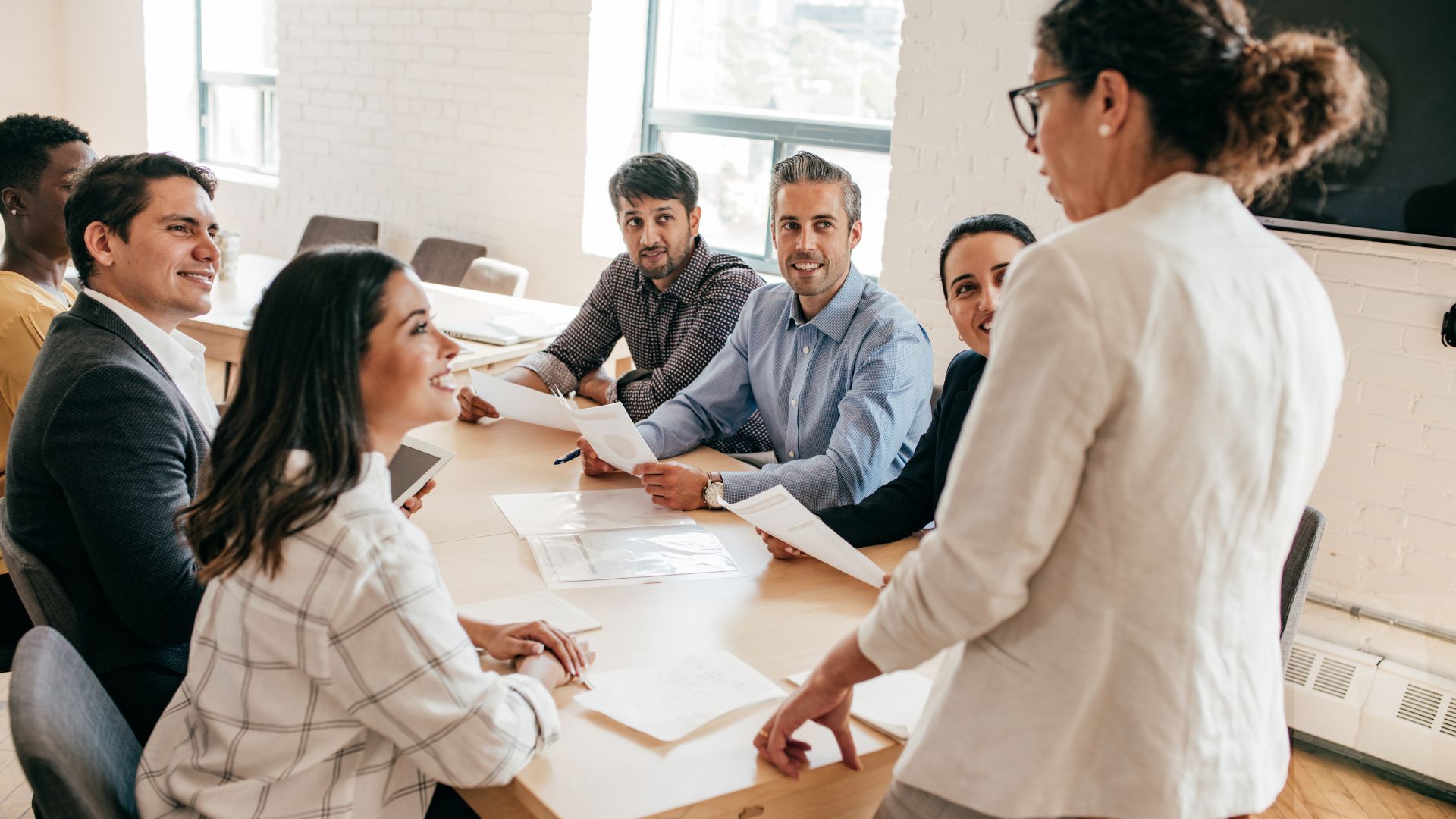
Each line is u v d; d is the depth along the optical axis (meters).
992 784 0.96
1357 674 2.78
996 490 0.90
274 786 1.17
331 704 1.17
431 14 5.12
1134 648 0.90
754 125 4.57
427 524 1.88
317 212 5.75
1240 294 0.89
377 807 1.20
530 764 1.21
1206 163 0.93
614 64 4.77
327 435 1.13
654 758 1.23
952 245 1.86
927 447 1.98
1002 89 3.45
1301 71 0.90
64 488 1.59
